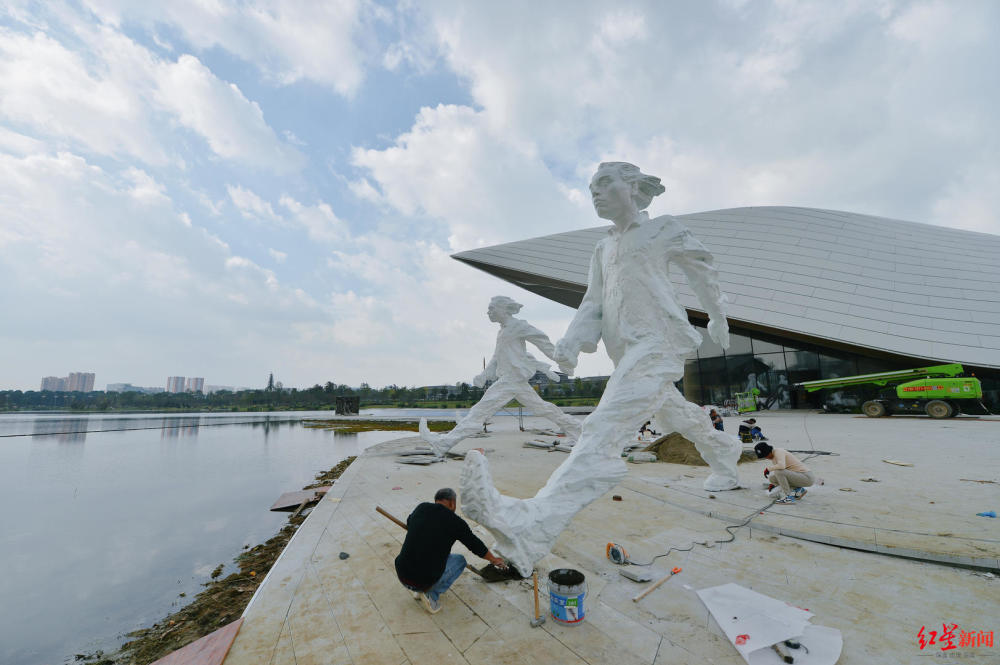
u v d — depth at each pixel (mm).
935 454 9375
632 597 3656
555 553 4625
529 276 30688
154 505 9031
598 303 6375
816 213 28969
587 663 2795
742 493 6750
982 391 19594
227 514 8305
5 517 8188
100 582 5402
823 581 3838
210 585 5258
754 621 3117
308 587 4000
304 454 16562
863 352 21531
